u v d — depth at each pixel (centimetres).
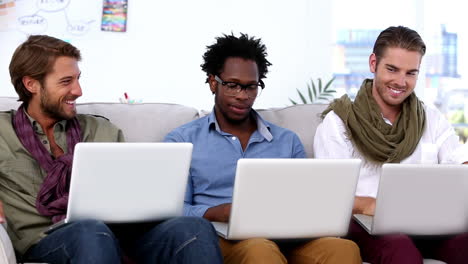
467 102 469
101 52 460
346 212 195
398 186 196
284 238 193
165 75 465
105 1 457
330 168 189
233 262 191
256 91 234
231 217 186
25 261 199
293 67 472
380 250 204
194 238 181
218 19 465
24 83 218
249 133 239
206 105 468
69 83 217
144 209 185
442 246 214
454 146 248
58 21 457
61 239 179
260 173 183
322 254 191
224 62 232
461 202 204
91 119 230
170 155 183
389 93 241
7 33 455
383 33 246
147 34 461
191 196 230
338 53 471
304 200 190
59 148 220
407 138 241
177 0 461
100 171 178
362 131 243
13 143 212
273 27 468
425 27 466
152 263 187
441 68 467
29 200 207
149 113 246
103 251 172
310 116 258
